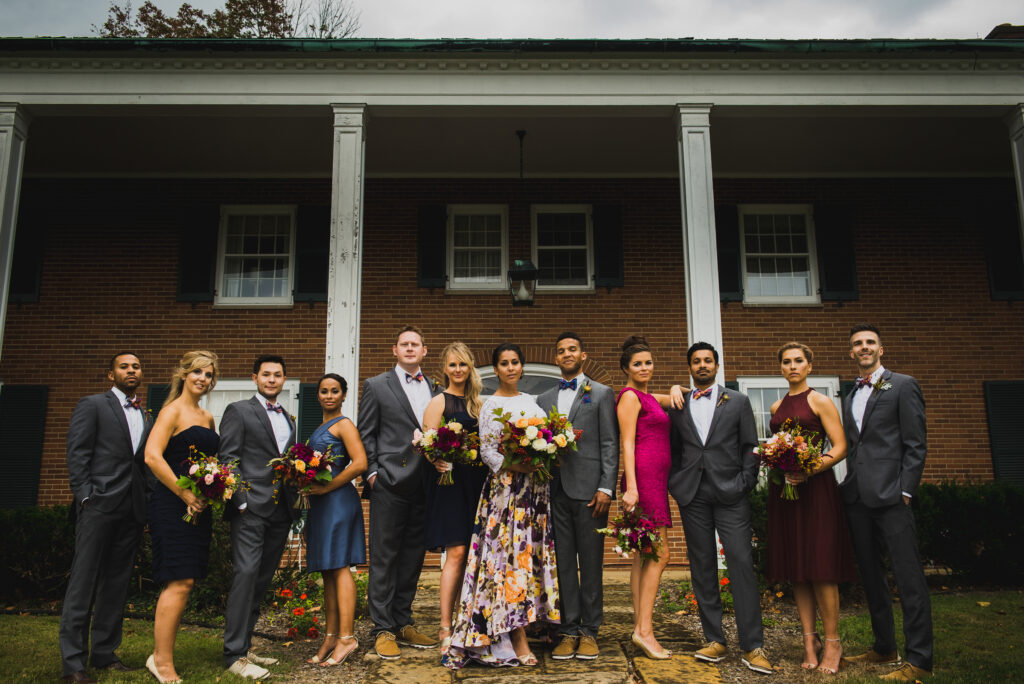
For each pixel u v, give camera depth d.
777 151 9.59
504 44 7.32
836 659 4.25
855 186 10.33
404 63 7.49
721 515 4.42
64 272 9.82
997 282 10.07
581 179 10.30
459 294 9.96
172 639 4.00
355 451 4.46
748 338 9.94
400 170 10.16
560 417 4.19
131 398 4.44
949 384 9.79
